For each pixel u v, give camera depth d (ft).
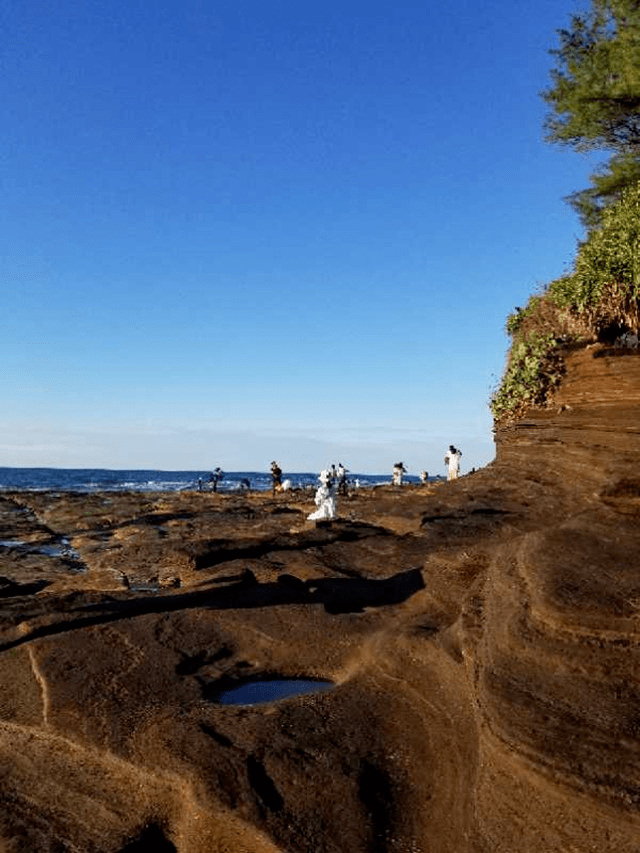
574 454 46.68
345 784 17.51
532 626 19.53
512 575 23.04
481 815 15.62
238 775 18.01
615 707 16.16
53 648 27.55
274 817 16.48
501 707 17.10
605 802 13.88
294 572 39.70
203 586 35.76
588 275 54.65
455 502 52.06
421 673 22.74
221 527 70.28
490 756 16.52
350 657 26.66
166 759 19.01
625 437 43.32
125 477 512.63
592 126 68.39
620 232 52.39
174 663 26.16
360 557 41.98
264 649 28.02
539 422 54.03
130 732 20.72
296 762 18.52
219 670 25.98
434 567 33.58
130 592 34.91
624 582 20.06
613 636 18.07
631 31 62.49
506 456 58.39
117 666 25.75
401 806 16.99
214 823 16.81
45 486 294.46
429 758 18.44
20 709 22.79
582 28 68.08
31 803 18.80
